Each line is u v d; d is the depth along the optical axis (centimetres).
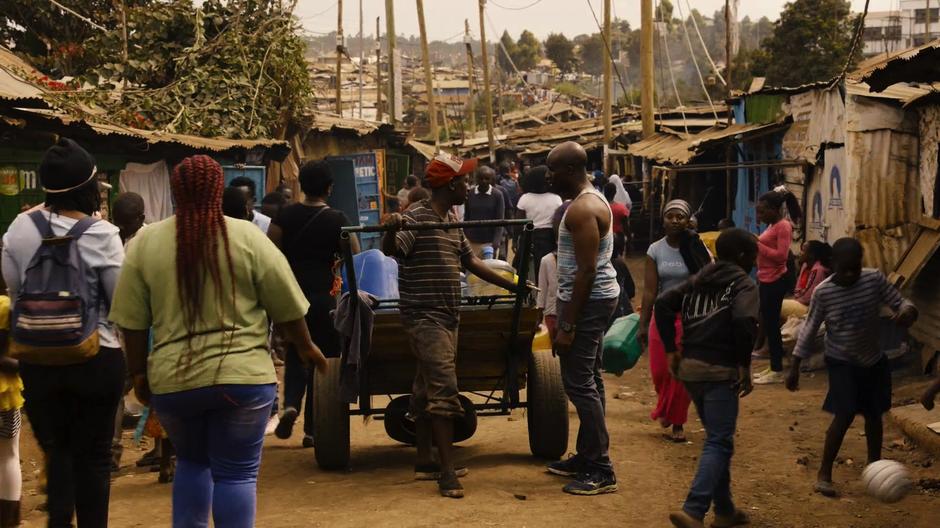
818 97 1616
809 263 1259
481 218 1428
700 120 3219
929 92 1241
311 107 2653
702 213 2534
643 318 789
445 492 643
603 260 644
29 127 1263
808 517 623
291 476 720
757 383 1119
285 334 461
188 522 445
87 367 488
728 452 558
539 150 4347
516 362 727
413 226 637
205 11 2164
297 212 753
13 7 2336
